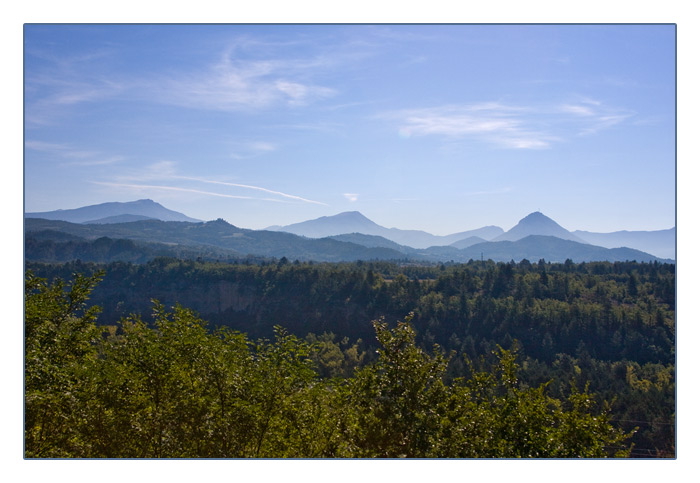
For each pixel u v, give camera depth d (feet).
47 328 45.55
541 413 40.24
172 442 37.24
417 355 43.19
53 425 38.52
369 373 43.24
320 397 40.65
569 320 304.09
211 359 39.47
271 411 38.11
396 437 39.83
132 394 38.52
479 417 40.19
